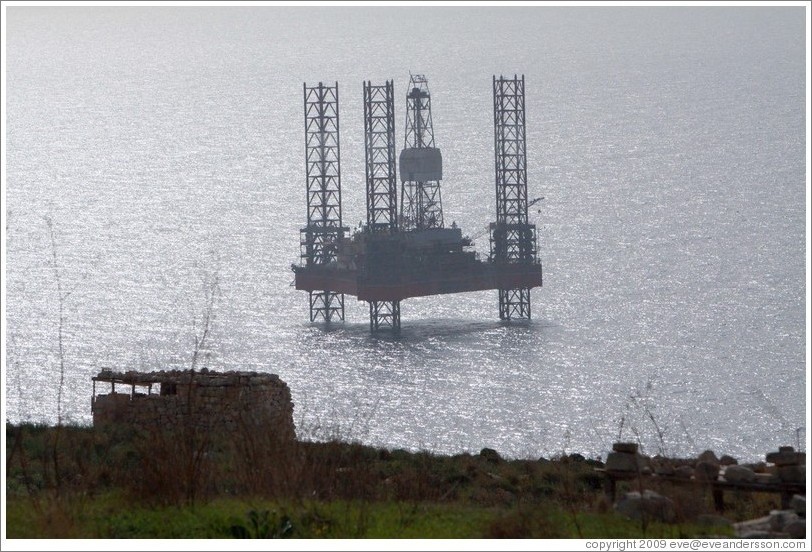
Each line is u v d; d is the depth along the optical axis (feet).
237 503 370.73
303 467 388.37
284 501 370.73
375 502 390.01
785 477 393.91
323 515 357.61
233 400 573.33
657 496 377.71
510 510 385.91
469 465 521.24
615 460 414.62
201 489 385.70
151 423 566.77
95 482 411.13
